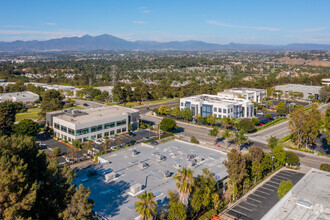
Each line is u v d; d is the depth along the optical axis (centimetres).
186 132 11281
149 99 19600
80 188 4172
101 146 9206
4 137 4506
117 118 10750
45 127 11081
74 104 17475
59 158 8044
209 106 13062
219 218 4969
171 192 4528
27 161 4425
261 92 17550
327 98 17075
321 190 4219
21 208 3541
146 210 3878
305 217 3528
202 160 6838
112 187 5412
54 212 4106
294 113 9144
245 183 5931
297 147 9225
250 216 5072
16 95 17738
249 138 10344
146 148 7775
